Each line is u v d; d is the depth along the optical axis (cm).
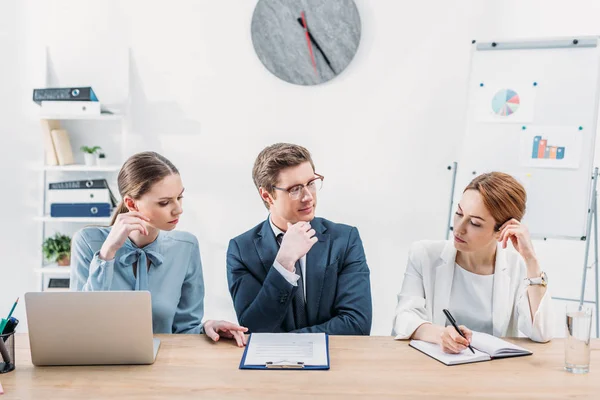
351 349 159
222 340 166
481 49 278
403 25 297
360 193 306
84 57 302
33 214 309
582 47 266
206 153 308
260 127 306
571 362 142
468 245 172
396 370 143
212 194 310
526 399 126
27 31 301
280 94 304
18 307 311
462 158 280
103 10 300
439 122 300
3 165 306
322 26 298
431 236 305
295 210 183
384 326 310
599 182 294
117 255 178
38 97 281
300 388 131
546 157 270
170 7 301
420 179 303
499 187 168
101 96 302
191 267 193
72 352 145
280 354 152
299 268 189
